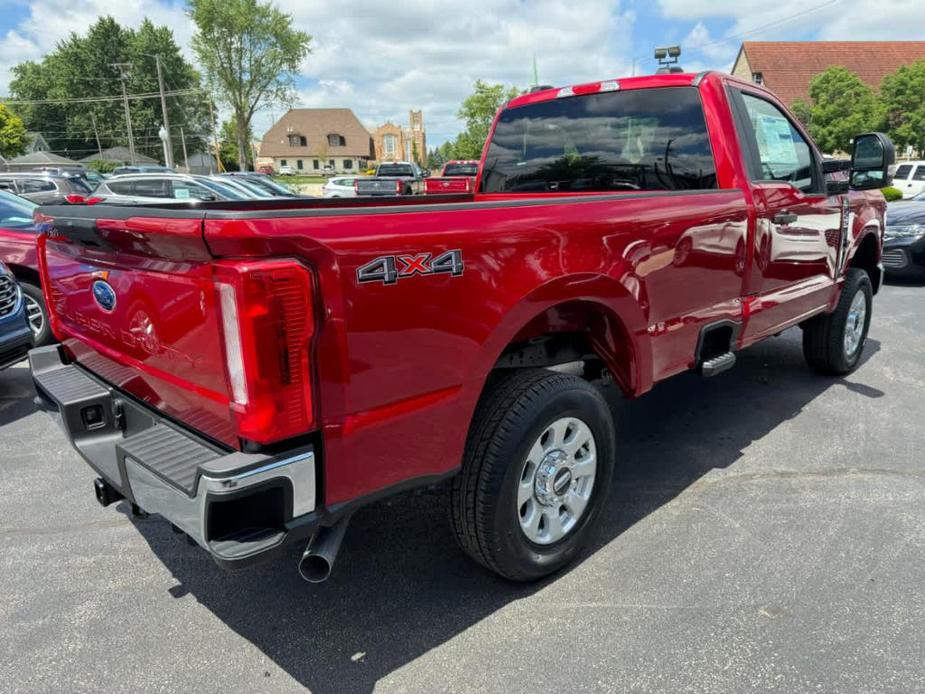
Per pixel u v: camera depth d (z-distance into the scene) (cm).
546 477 272
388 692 227
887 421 456
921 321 751
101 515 351
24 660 244
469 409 236
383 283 201
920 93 3397
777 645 245
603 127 418
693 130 376
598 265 269
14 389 562
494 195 450
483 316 230
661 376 323
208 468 184
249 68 5841
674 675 232
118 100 8469
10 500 366
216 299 186
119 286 238
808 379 546
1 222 665
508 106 472
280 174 9894
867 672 232
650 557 302
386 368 207
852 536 316
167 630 260
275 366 183
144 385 244
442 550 312
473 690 227
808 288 447
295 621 265
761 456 405
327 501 204
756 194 369
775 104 421
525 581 282
